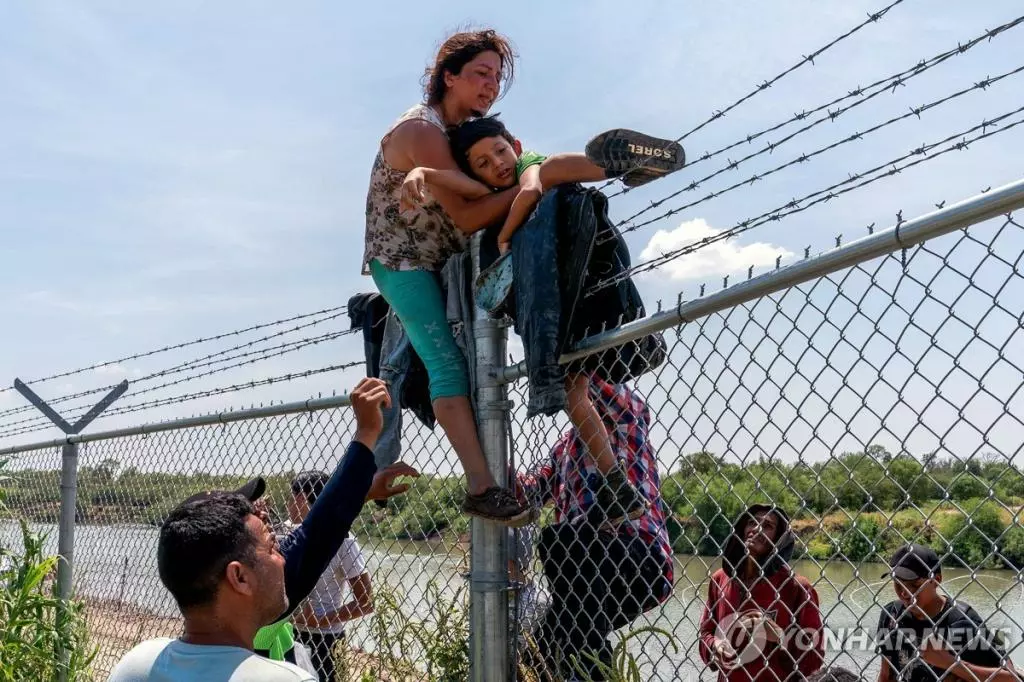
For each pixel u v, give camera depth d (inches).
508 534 113.1
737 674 87.0
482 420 111.8
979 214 63.5
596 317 104.7
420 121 112.9
